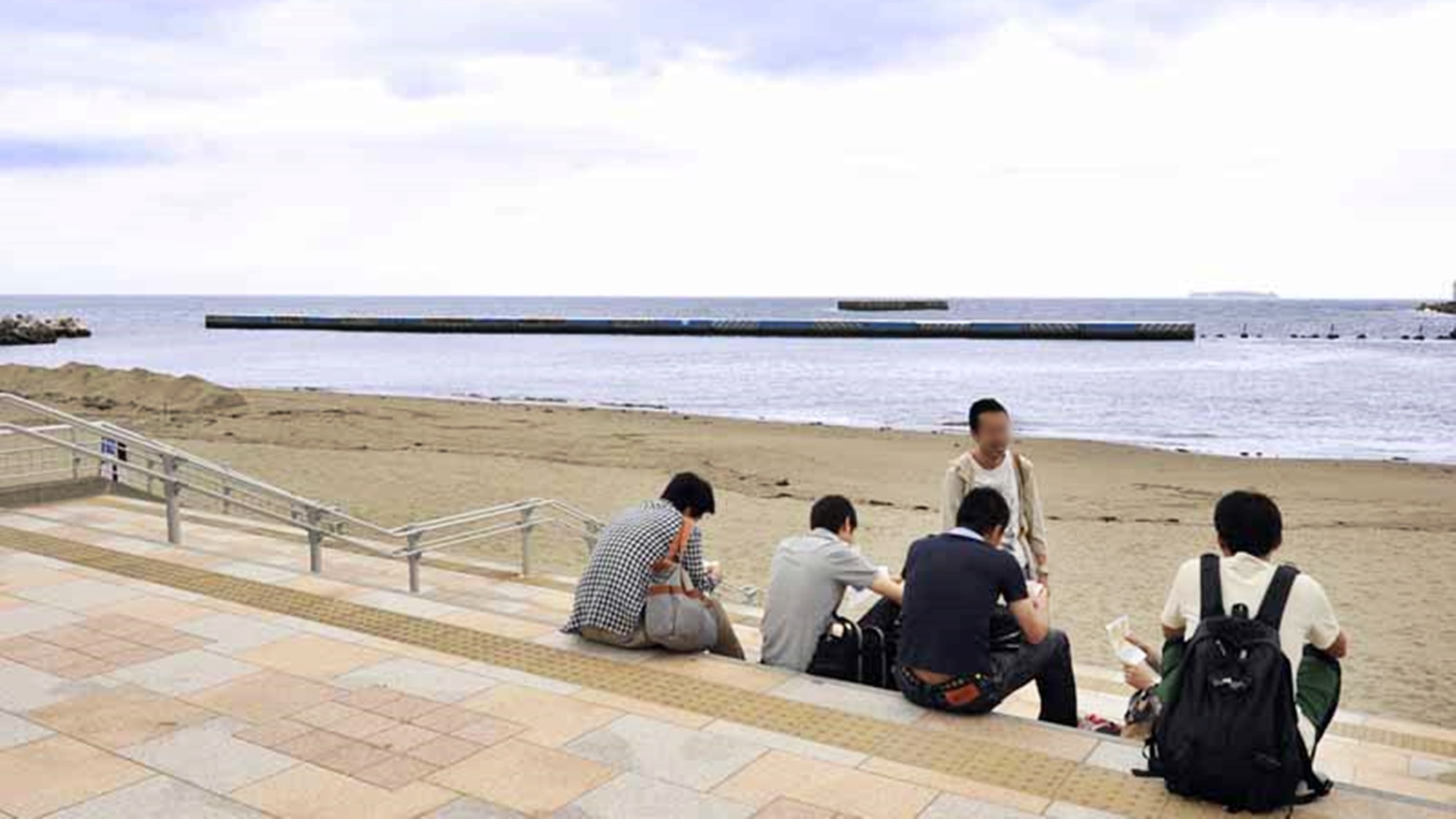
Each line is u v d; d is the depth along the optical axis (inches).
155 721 199.9
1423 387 1930.4
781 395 1793.8
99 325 5502.0
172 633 253.4
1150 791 172.2
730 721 201.3
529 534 435.5
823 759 184.5
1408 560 539.8
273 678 223.0
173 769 179.3
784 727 199.0
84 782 174.2
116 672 226.4
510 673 227.3
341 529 475.5
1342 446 1196.5
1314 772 182.1
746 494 741.9
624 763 182.7
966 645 201.8
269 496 380.8
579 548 532.4
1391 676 359.6
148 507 460.8
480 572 439.5
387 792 171.2
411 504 655.8
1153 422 1419.8
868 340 3811.5
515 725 198.7
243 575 307.7
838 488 787.4
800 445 1053.2
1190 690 165.5
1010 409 1561.3
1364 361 2657.5
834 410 1558.8
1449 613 439.2
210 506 589.9
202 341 3713.1
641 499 692.1
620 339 3954.2
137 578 303.9
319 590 292.7
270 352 3056.1
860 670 235.0
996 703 204.4
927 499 745.0
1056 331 3789.4
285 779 175.8
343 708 206.7
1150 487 836.0
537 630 258.2
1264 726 159.0
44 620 263.3
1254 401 1680.6
